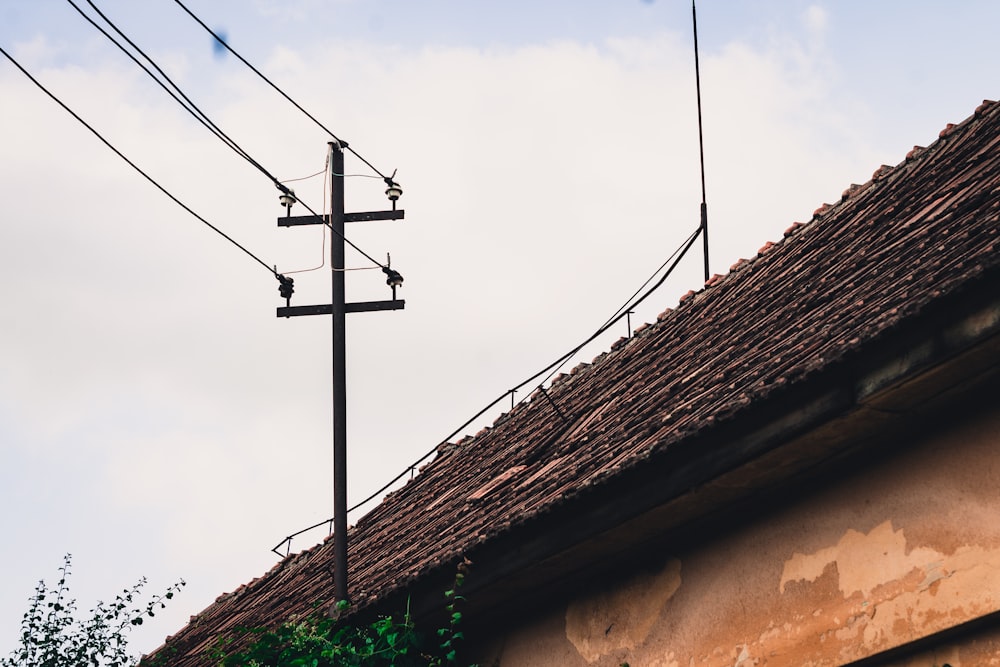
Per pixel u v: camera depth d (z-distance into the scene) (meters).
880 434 6.55
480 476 11.56
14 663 10.25
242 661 9.14
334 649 8.77
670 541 7.79
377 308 11.03
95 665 10.34
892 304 6.25
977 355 5.82
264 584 15.09
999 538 6.05
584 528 7.66
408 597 8.84
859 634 6.58
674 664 7.61
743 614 7.26
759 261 10.81
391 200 11.24
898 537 6.52
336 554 10.16
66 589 10.54
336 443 10.57
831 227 9.87
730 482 7.03
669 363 9.90
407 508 12.91
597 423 9.88
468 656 9.16
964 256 6.17
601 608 8.24
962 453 6.31
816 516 6.99
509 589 8.45
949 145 9.33
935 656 6.34
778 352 7.45
